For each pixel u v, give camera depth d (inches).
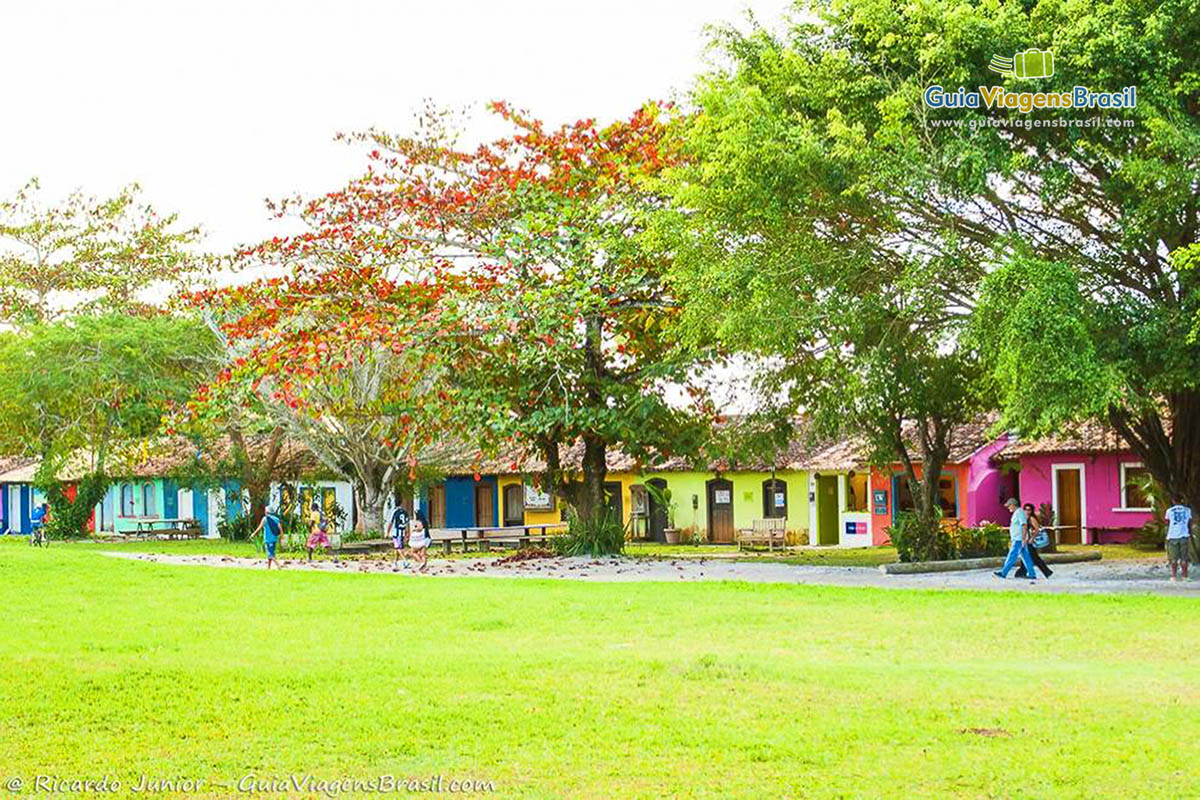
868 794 345.1
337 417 1716.3
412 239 1393.9
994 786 351.3
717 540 2007.9
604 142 1369.3
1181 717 432.8
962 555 1248.2
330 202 1402.6
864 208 1010.7
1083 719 430.3
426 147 1434.5
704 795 346.3
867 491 1840.6
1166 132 888.3
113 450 2123.5
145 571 1122.0
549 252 1309.1
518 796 348.2
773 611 786.2
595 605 826.8
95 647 613.3
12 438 2134.6
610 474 2106.3
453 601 856.9
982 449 1688.0
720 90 1054.4
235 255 1560.0
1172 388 994.7
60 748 403.2
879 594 910.4
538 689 486.6
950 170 940.6
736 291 1043.3
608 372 1403.8
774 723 426.3
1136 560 1291.8
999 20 921.5
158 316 2113.7
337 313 1402.6
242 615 770.2
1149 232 938.1
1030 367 892.0
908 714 438.6
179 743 408.8
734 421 1380.4
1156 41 900.0
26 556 1269.7
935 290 1015.6
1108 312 956.0
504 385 1362.0
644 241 1159.6
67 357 1935.3
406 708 453.7
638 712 445.1
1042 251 1006.4
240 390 1395.2
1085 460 1600.6
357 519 2196.1
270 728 426.6
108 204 2390.5
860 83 995.9
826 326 1045.2
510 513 2196.1
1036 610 786.2
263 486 2122.3
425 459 1868.8
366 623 729.6
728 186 1030.4
